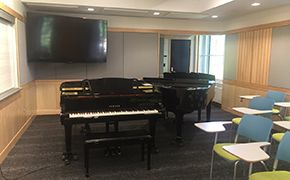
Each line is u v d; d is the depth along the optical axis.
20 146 4.00
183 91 4.11
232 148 2.23
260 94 5.53
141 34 6.62
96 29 5.89
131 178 3.04
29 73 5.36
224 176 3.10
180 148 4.01
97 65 6.43
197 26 6.95
